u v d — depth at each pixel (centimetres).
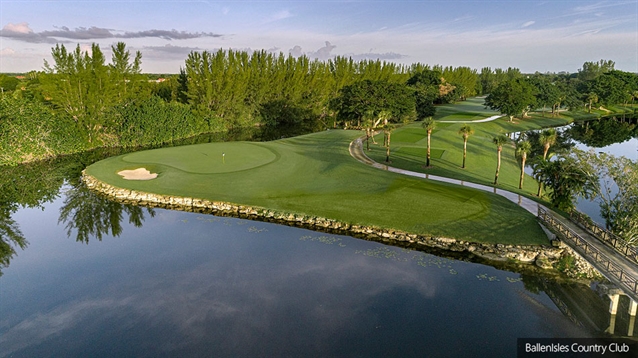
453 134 7519
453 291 2367
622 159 2986
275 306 2186
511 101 9969
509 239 2959
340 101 9700
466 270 2631
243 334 1955
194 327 2011
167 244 3020
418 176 4703
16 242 3105
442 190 3947
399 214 3438
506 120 10238
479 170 5269
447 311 2161
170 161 5238
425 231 3134
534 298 2306
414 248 2967
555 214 3266
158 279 2494
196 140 8906
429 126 5128
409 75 17150
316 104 12419
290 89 11700
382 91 9050
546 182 3419
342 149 6272
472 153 6266
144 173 4828
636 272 2236
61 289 2389
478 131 8181
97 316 2111
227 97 10212
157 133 8369
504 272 2606
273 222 3466
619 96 13162
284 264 2686
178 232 3253
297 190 4112
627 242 2680
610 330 2030
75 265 2700
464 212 3403
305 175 4622
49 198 4278
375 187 4094
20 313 2150
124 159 5369
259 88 11075
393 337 1938
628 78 13812
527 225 3119
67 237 3195
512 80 10312
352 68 14062
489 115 10856
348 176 4509
